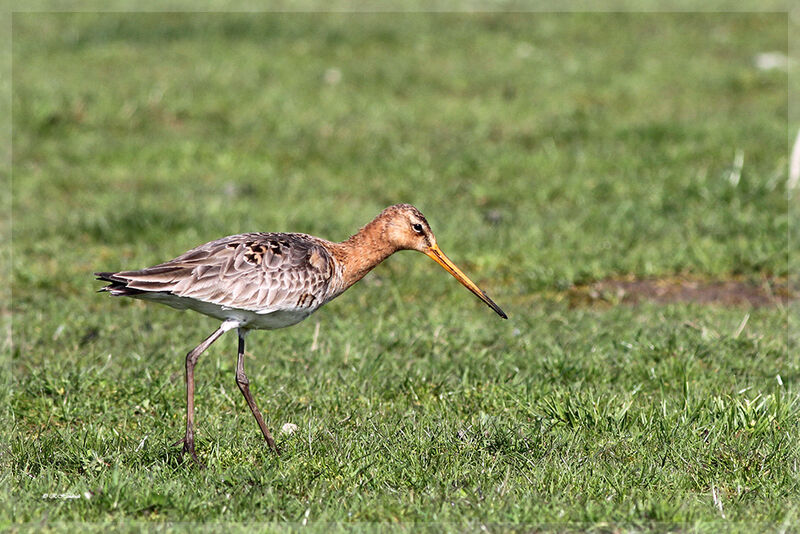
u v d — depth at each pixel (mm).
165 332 11938
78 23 26906
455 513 7598
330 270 9617
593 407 9203
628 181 17359
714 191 16453
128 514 7586
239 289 8922
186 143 19250
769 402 9281
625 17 28781
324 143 19547
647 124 20125
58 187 17469
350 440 8789
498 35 26969
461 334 11766
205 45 25531
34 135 19688
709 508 7695
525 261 14141
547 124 20438
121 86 22219
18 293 13242
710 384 10164
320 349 11172
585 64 24703
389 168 18297
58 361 10758
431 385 10234
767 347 11250
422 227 10297
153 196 17000
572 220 15781
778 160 18281
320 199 16922
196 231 15289
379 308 12695
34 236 15141
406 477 8203
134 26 26781
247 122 20500
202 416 9625
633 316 12477
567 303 13133
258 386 10250
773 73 24125
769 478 8219
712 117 20969
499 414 9453
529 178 17781
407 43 26125
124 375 10461
